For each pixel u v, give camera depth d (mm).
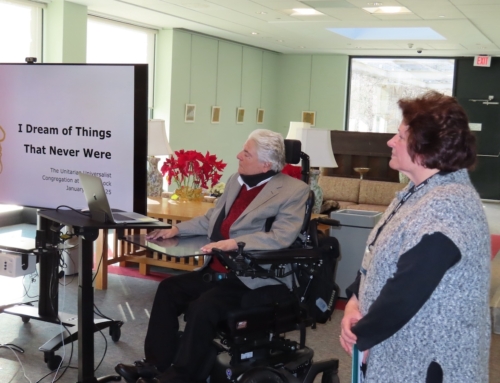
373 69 12906
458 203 1433
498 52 11430
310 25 9203
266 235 2584
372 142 8711
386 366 1507
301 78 13156
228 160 11758
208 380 2775
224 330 2559
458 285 1423
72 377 3014
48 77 2869
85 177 2557
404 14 7941
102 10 8305
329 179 8422
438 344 1435
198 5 7812
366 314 1475
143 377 2816
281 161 2865
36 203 2982
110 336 3602
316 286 2650
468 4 7004
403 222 1499
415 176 1573
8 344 3377
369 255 1701
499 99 12141
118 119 2756
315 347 3602
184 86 10227
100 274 4586
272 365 2635
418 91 12711
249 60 12078
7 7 7246
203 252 2404
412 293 1390
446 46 10852
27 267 3311
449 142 1470
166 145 4938
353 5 7457
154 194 5105
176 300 2799
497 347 3656
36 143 2939
